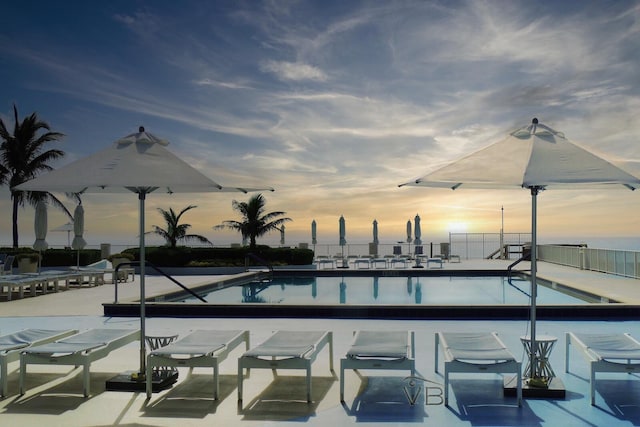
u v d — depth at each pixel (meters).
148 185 5.12
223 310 10.20
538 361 5.44
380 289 16.17
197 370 6.25
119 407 5.01
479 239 28.08
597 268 19.20
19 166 27.02
